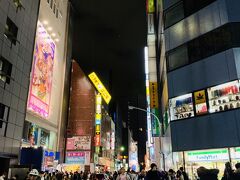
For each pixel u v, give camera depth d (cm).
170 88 2630
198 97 2350
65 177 3022
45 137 4428
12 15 2733
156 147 3991
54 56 4894
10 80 2642
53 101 4791
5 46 2573
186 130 2380
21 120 2852
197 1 2575
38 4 3459
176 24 2750
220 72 2208
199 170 847
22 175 2228
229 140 2041
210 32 2372
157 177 935
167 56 2764
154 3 4809
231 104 2084
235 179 810
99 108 6241
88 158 5388
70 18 6169
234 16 2245
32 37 3216
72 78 6103
